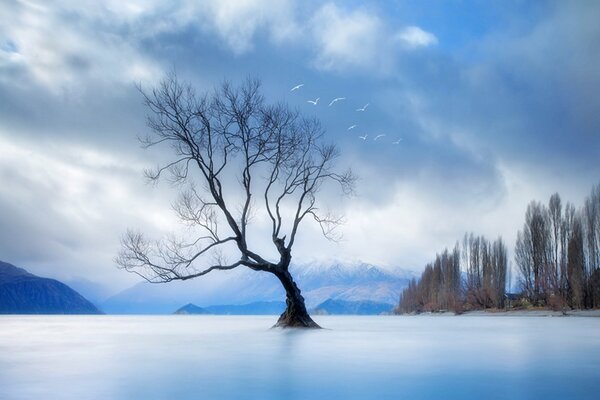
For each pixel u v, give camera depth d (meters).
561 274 69.81
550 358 13.58
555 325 37.59
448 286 94.12
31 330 30.58
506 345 18.12
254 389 8.56
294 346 17.55
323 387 8.73
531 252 77.50
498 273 84.31
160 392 8.23
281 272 28.50
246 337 22.80
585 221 67.44
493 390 8.52
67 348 16.69
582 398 7.82
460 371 10.83
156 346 17.62
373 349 16.33
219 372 10.61
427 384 9.12
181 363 12.23
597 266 66.69
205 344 18.34
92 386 8.79
